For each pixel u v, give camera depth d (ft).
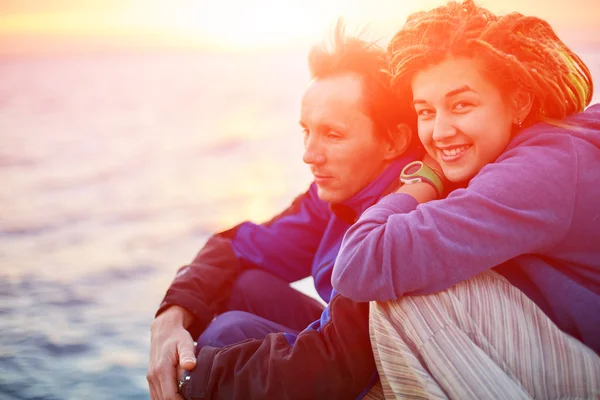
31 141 60.54
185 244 26.00
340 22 5.19
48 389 11.25
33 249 25.07
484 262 4.08
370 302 4.40
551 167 4.11
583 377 4.05
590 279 4.27
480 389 4.00
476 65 4.25
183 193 36.99
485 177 4.18
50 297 18.25
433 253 4.06
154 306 17.39
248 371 4.63
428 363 4.15
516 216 4.04
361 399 4.59
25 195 37.17
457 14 4.43
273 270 6.04
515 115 4.43
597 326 4.16
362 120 5.08
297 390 4.47
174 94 103.14
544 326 4.15
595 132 4.29
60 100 98.22
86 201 35.27
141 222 30.09
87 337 14.32
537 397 4.08
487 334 4.15
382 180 5.22
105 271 21.57
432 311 4.17
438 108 4.39
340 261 4.35
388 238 4.14
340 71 5.10
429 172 4.68
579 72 4.51
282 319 5.83
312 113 5.14
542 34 4.41
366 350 4.51
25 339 14.11
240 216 31.19
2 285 19.70
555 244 4.21
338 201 5.32
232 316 5.32
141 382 11.63
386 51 5.08
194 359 4.92
